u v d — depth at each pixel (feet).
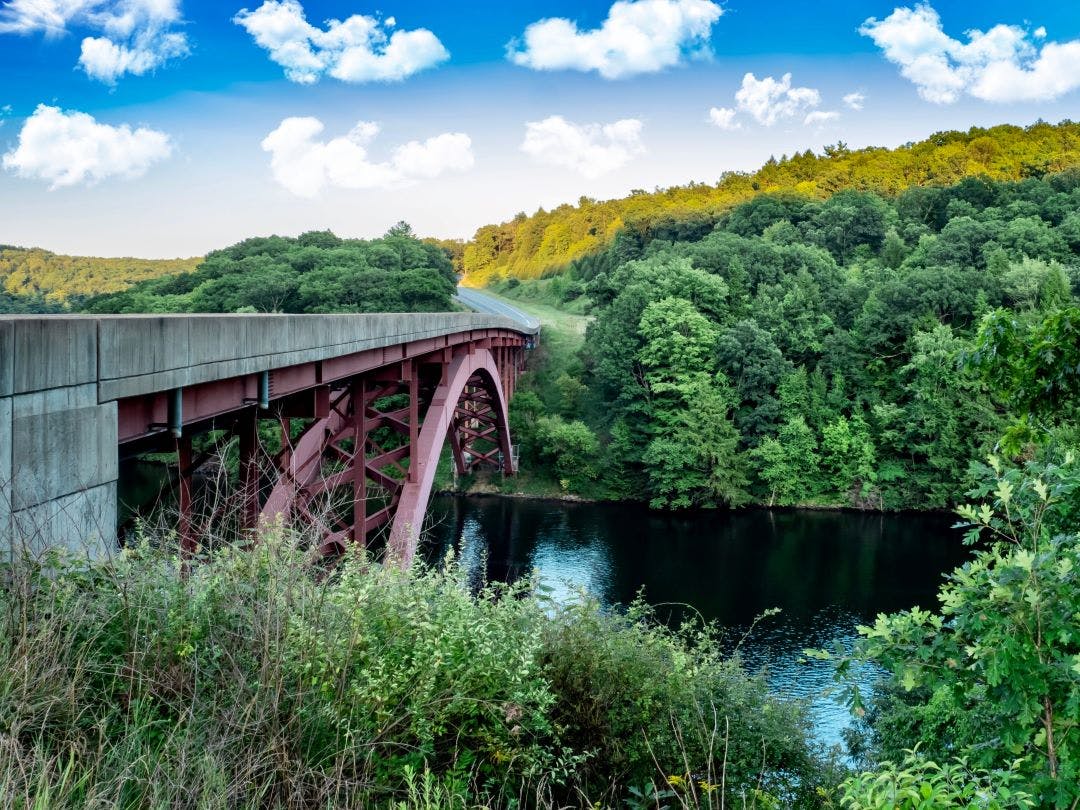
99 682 15.57
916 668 15.28
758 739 27.78
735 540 137.08
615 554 127.44
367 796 15.84
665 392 176.55
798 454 163.12
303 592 18.51
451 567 25.53
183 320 28.09
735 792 24.73
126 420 26.94
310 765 15.34
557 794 22.81
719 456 157.38
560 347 229.04
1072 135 420.77
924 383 163.32
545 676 24.18
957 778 12.21
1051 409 27.17
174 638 16.88
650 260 235.61
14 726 12.27
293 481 39.04
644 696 25.50
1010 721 14.93
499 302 328.29
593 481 173.17
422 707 18.39
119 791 11.82
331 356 44.70
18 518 16.84
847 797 12.34
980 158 413.59
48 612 15.40
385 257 272.31
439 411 74.43
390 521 60.70
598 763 23.91
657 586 111.24
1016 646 13.80
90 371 22.20
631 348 180.75
